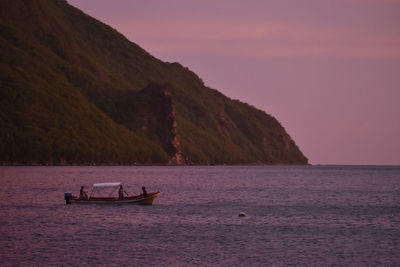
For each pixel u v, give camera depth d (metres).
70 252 77.69
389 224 107.25
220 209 131.00
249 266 71.75
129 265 71.38
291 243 86.12
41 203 135.38
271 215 120.56
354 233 95.88
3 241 84.38
